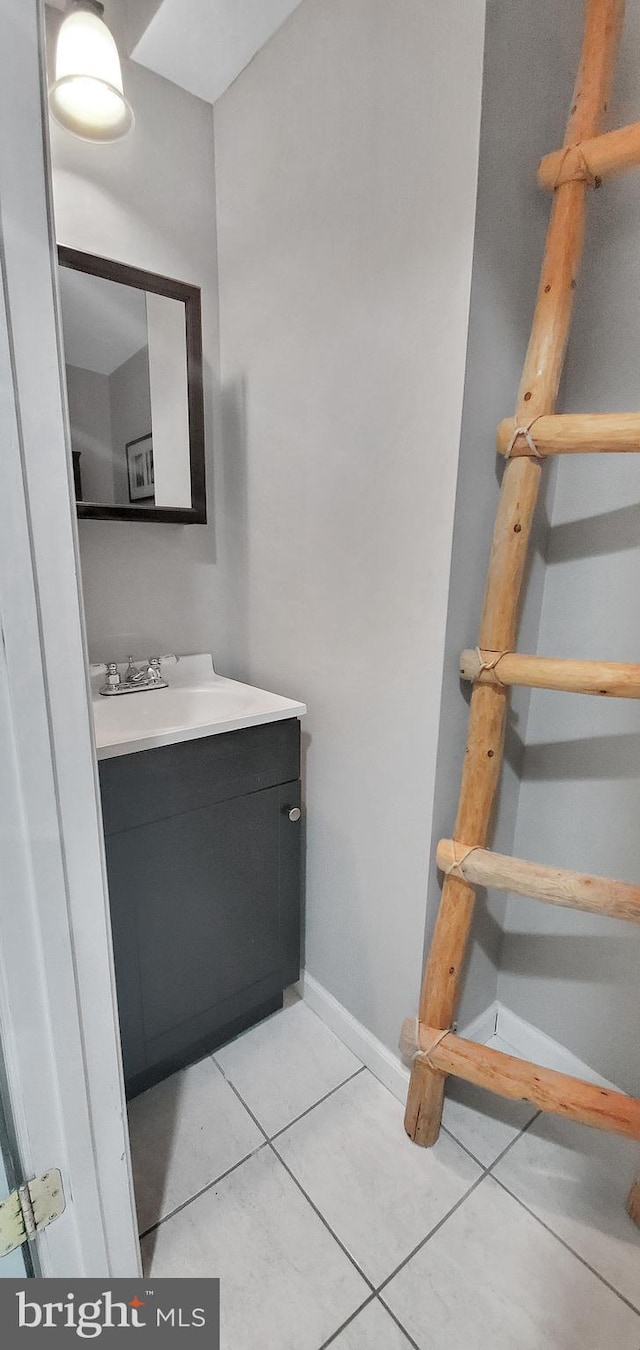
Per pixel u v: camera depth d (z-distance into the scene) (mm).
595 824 1188
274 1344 885
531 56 909
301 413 1276
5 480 607
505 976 1404
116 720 1298
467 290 896
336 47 1050
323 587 1292
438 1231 1038
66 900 740
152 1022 1244
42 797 694
